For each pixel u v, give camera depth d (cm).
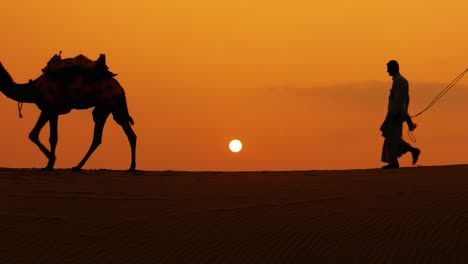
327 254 1122
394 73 1873
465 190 1409
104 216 1330
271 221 1268
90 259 1131
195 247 1166
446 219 1234
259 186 1584
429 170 1752
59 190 1566
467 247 1121
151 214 1337
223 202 1411
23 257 1141
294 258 1113
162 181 1720
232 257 1126
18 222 1298
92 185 1636
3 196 1496
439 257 1091
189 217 1309
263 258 1118
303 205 1360
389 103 1862
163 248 1166
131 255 1143
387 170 1805
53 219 1314
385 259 1095
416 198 1369
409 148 1855
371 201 1366
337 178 1672
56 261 1127
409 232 1188
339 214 1288
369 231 1202
